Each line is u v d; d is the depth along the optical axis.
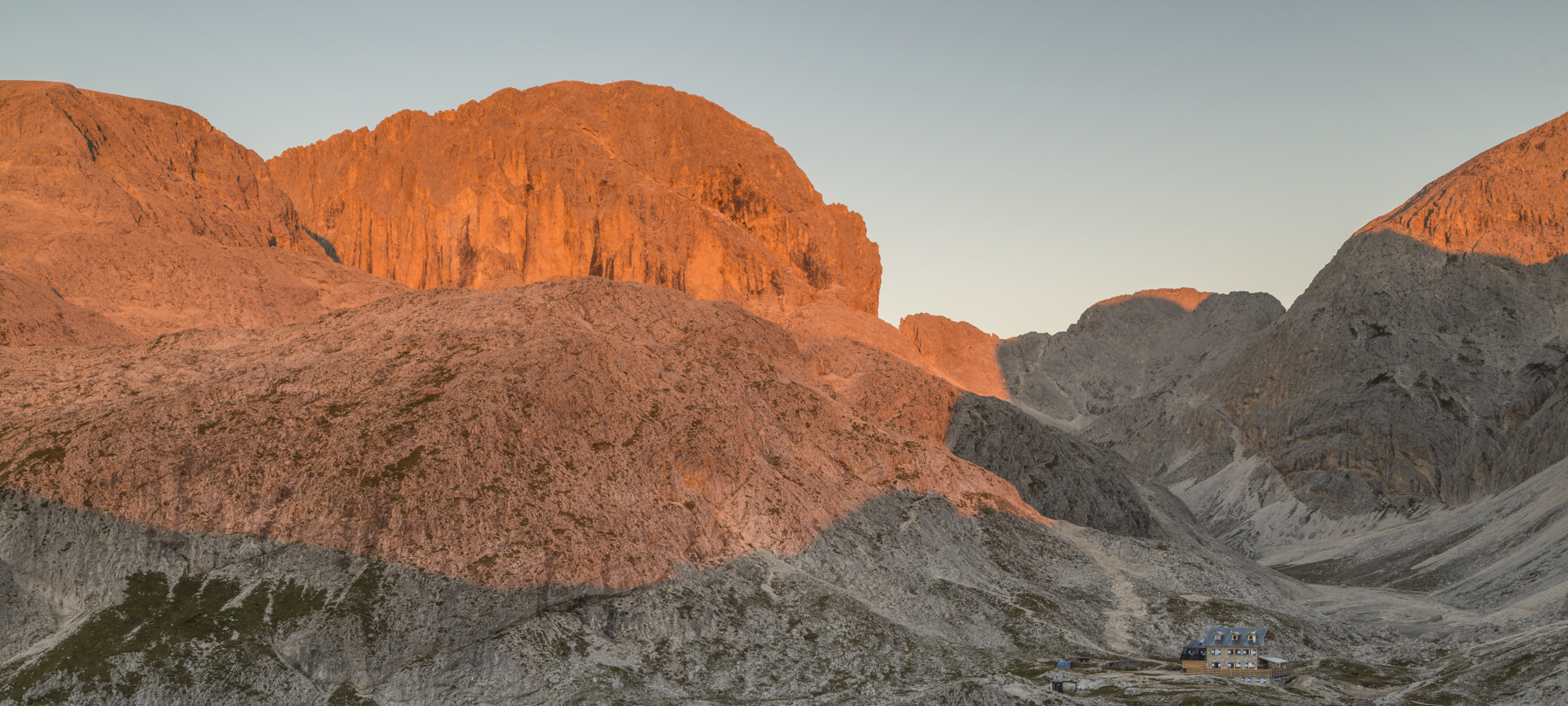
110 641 133.88
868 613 170.88
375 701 135.75
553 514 165.00
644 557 165.75
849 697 142.25
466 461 166.00
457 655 141.50
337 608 142.25
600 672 144.38
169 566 146.12
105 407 169.12
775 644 159.88
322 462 160.50
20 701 124.94
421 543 153.25
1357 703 154.12
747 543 183.12
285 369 185.75
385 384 183.75
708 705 138.75
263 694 130.88
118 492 151.12
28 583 142.88
